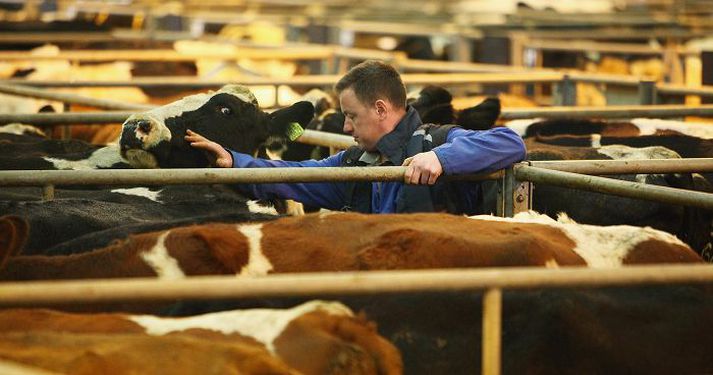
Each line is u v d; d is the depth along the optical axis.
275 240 5.13
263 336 4.20
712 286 5.08
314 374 4.11
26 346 3.90
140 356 3.85
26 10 30.30
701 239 7.76
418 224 5.26
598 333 4.83
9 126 11.20
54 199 6.70
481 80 13.84
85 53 16.67
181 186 7.95
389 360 4.20
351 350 4.15
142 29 28.72
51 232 6.10
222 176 5.96
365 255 5.00
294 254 5.07
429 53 28.33
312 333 4.18
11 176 5.87
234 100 8.02
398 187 6.73
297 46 19.91
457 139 6.39
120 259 5.08
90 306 4.88
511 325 4.81
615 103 15.16
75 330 4.25
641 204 8.09
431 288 3.92
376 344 4.20
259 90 17.19
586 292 4.90
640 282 4.04
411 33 24.16
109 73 17.91
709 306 5.01
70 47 20.94
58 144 9.34
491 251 5.01
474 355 4.86
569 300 4.80
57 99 11.48
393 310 4.86
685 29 25.58
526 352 4.76
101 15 28.45
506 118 11.05
